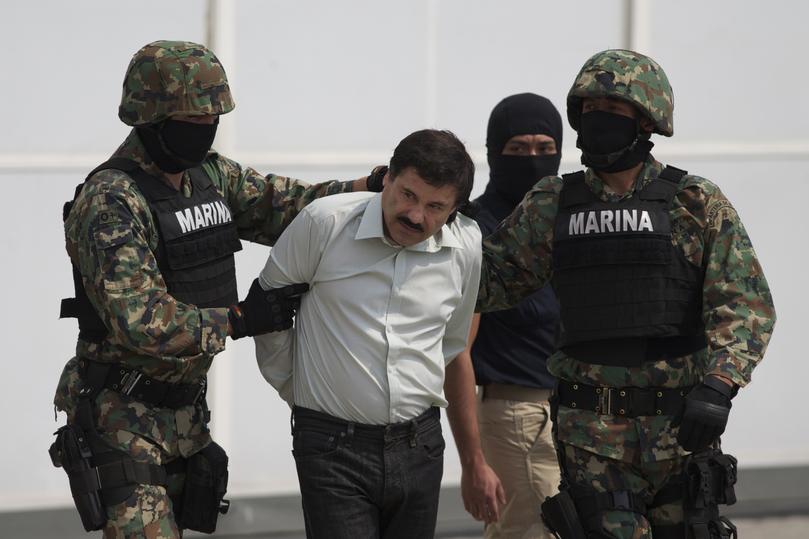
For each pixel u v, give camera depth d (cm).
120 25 2133
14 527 2112
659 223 1367
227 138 2195
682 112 2422
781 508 2452
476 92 2312
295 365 1351
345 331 1304
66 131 2125
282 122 2222
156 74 1305
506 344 1655
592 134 1363
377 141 2269
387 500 1327
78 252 1308
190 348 1290
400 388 1305
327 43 2233
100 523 1304
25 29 2095
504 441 1664
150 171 1345
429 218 1251
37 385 2139
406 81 2275
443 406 1366
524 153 1691
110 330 1320
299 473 1336
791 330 2497
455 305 1352
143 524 1309
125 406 1336
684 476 1372
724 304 1345
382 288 1302
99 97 2133
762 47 2441
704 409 1292
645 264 1365
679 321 1370
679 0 2398
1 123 2100
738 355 1320
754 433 2486
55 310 2139
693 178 1391
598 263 1376
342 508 1310
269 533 2211
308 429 1322
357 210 1302
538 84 2344
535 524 1664
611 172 1385
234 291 1413
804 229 2492
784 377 2497
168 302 1289
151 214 1327
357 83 2252
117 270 1276
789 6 2442
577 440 1388
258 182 1470
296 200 1469
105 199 1295
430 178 1228
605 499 1373
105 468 1312
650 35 2388
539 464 1658
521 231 1432
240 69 2195
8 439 2127
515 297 1459
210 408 2205
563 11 2344
